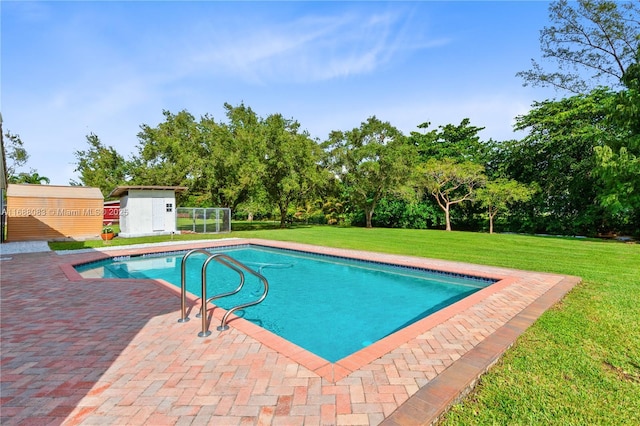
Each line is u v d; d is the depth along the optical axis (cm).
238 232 1931
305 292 738
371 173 2362
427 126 3055
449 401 236
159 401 239
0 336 367
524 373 282
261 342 348
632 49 1634
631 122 1365
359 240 1495
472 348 330
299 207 3338
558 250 1143
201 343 346
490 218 2152
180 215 1809
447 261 908
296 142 2095
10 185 1525
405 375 275
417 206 2598
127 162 2319
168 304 492
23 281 645
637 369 288
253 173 1906
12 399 243
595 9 1641
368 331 519
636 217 1781
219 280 853
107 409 230
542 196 2122
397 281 826
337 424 212
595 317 426
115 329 389
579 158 1964
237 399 242
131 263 1036
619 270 755
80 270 900
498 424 215
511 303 490
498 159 2520
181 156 2019
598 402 239
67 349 332
